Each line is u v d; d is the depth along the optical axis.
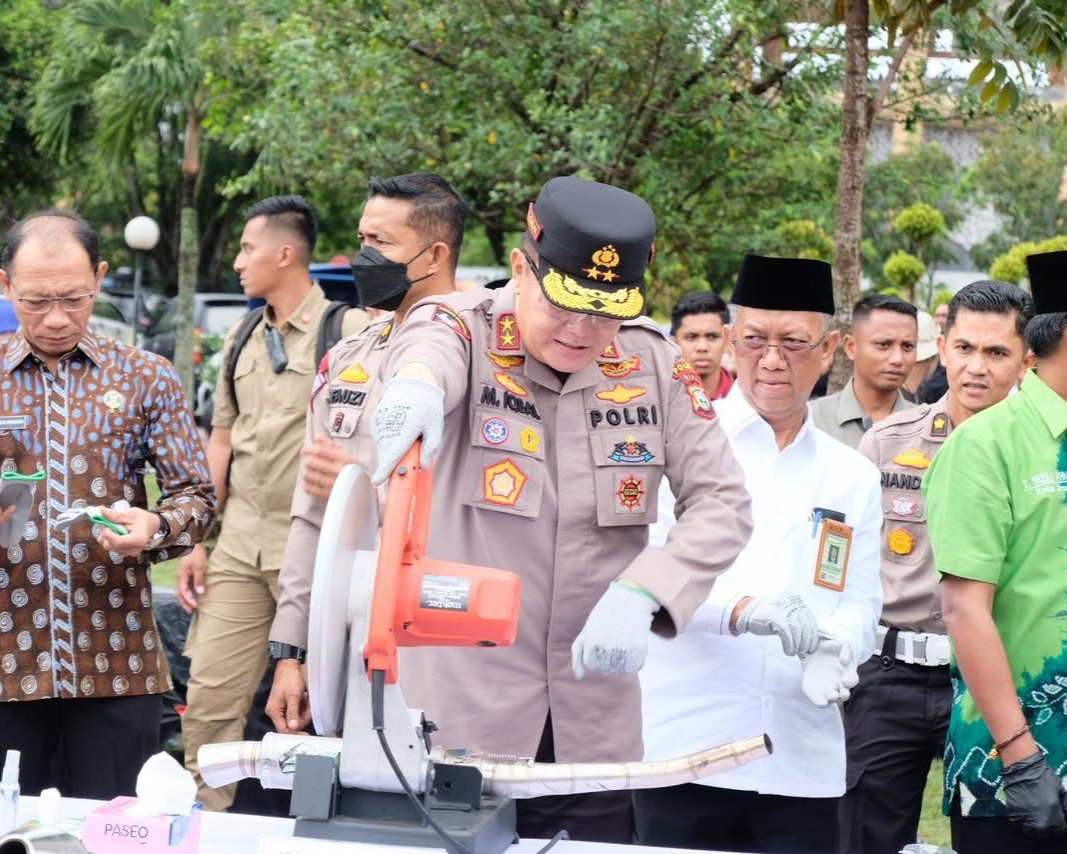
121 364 3.57
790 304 3.21
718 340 5.86
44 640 3.46
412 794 2.12
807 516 3.24
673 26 9.68
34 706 3.50
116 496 3.54
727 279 16.12
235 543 4.46
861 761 4.09
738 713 3.18
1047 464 2.92
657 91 10.20
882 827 4.10
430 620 2.14
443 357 2.47
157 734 3.66
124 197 25.20
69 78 15.64
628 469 2.67
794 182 11.52
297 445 4.41
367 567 2.16
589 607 2.68
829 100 11.02
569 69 10.07
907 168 15.66
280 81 10.81
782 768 3.17
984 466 2.93
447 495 2.65
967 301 4.15
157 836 2.19
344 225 25.06
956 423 4.20
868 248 19.64
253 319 4.58
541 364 2.66
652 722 3.20
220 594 4.47
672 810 3.24
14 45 22.47
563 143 10.21
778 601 2.74
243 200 24.55
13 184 24.00
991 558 2.90
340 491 2.11
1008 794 2.85
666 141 10.57
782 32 9.97
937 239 21.62
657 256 11.41
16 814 2.31
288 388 4.42
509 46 10.17
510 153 10.03
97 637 3.51
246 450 4.47
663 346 2.77
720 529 2.51
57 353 3.48
